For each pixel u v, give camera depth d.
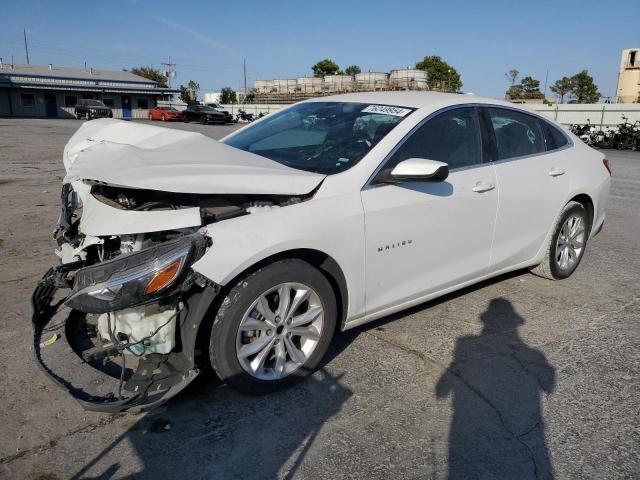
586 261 5.68
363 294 3.28
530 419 2.88
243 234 2.71
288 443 2.63
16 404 2.85
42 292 3.29
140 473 2.41
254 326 2.84
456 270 3.83
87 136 4.14
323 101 4.32
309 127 3.89
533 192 4.27
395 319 4.05
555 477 2.46
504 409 2.96
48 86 49.03
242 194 2.88
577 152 4.87
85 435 2.64
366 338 3.73
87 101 43.19
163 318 2.67
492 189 3.92
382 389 3.12
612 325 4.07
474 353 3.57
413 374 3.29
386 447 2.63
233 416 2.82
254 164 3.15
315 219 2.95
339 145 3.53
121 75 61.50
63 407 2.85
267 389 2.96
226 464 2.48
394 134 3.45
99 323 2.78
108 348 2.81
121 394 2.55
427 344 3.68
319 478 2.41
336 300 3.21
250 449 2.58
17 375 3.12
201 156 3.17
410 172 3.09
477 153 3.94
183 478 2.39
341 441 2.66
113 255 3.00
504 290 4.72
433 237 3.56
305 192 3.01
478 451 2.62
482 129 4.02
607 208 8.54
